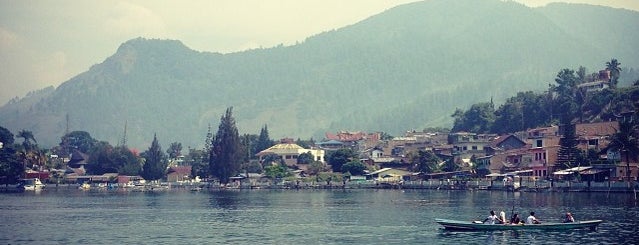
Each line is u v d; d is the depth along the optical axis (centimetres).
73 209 14675
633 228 9288
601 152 18912
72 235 9575
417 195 18262
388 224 10369
